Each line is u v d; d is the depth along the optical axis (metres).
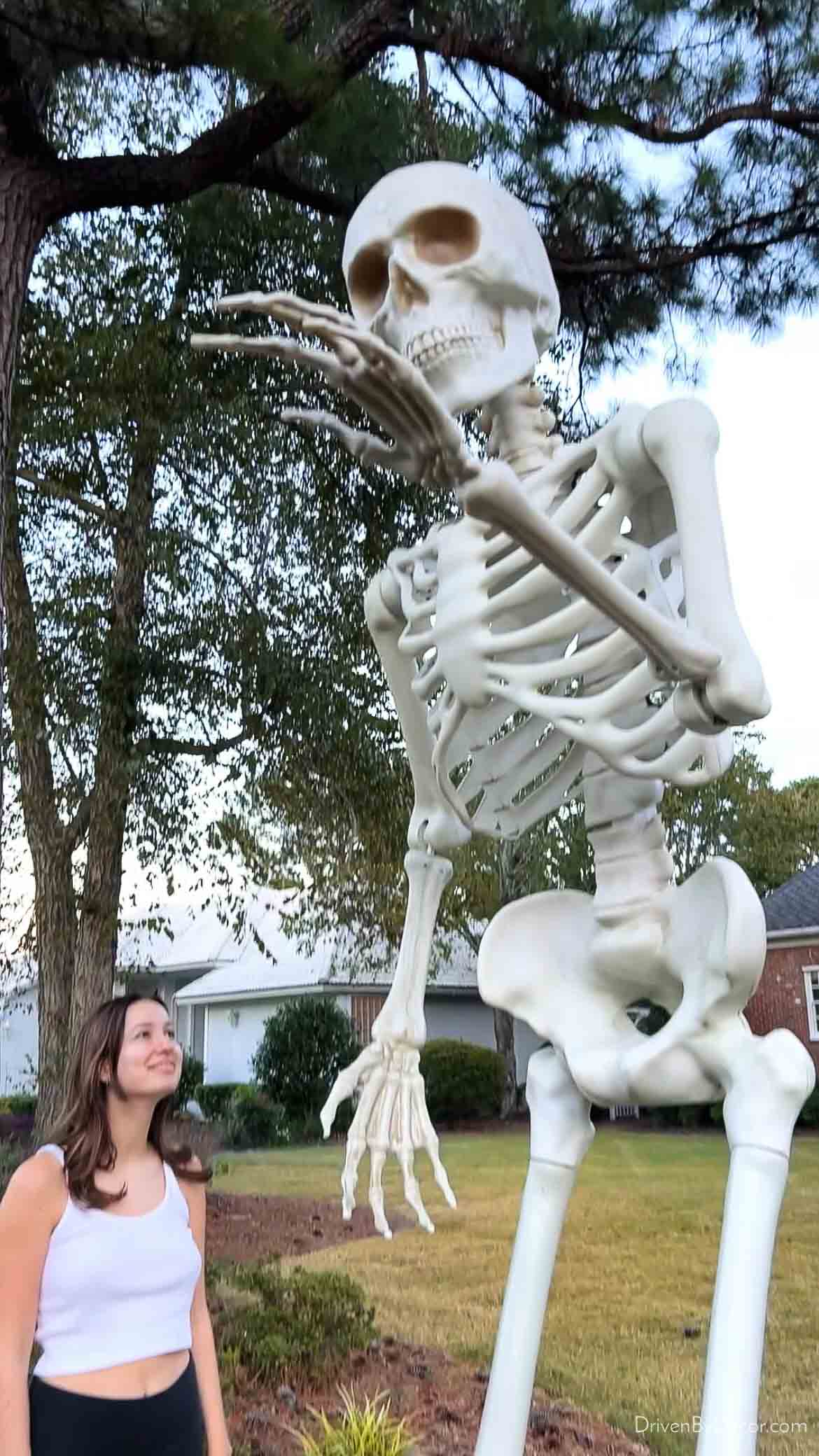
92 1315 2.20
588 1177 11.66
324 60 4.49
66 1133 2.32
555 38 4.80
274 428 8.65
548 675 2.77
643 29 4.99
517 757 3.18
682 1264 7.56
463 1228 9.02
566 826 11.26
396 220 3.18
